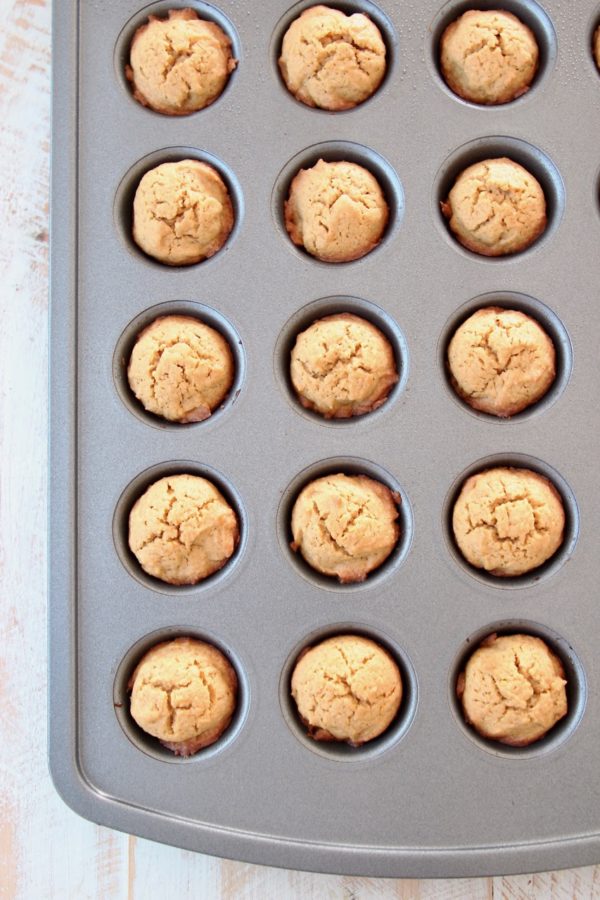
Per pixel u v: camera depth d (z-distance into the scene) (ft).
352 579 1.54
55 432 1.55
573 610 1.53
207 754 1.53
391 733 1.53
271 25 1.59
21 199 1.71
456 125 1.57
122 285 1.57
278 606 1.53
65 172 1.57
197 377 1.55
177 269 1.58
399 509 1.56
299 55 1.57
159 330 1.56
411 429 1.55
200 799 1.52
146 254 1.59
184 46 1.57
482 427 1.55
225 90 1.59
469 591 1.53
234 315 1.56
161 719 1.51
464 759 1.51
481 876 1.49
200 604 1.54
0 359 1.70
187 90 1.58
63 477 1.55
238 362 1.58
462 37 1.58
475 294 1.56
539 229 1.57
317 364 1.55
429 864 1.49
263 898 1.60
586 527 1.53
